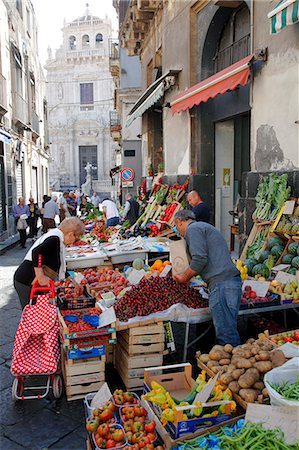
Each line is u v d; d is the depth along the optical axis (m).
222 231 9.16
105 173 54.97
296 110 5.54
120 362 4.21
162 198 9.82
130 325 3.90
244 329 5.32
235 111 7.97
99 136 54.50
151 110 13.94
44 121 29.23
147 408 2.94
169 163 10.66
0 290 8.00
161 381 3.31
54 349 3.73
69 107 54.59
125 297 4.15
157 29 12.12
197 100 7.51
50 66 54.19
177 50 9.80
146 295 4.16
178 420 2.68
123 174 18.11
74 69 54.09
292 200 5.49
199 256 3.93
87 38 53.62
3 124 15.51
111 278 5.23
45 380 4.21
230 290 3.94
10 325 5.90
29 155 21.39
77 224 4.41
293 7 4.68
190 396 3.01
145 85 14.63
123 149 21.53
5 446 3.21
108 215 10.90
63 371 4.11
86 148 55.69
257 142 6.43
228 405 2.84
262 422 2.61
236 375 3.10
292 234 5.26
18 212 14.01
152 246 6.97
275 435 2.52
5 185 15.48
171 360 4.55
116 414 3.01
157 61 12.60
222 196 9.15
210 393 2.88
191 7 9.01
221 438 2.58
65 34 53.75
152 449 2.58
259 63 6.27
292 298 4.40
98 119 54.41
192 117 9.18
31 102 22.83
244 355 3.29
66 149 55.09
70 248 7.36
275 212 5.70
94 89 54.06
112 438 2.69
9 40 16.61
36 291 4.31
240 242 6.78
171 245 4.21
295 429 2.56
